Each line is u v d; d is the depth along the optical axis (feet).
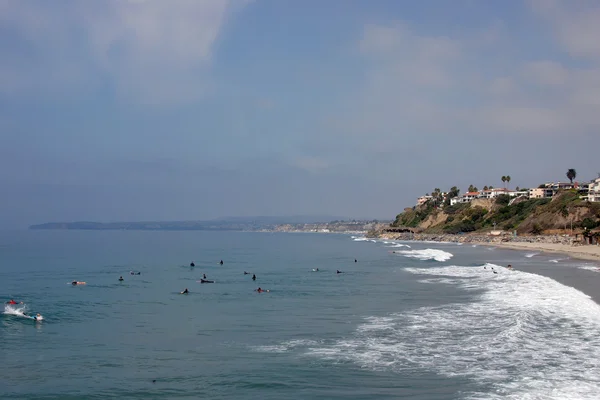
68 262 346.54
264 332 112.98
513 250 450.71
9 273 266.98
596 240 445.37
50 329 119.65
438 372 81.92
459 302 147.23
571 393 71.87
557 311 124.67
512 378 78.33
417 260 341.82
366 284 201.67
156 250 522.06
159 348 100.42
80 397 74.59
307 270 274.98
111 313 141.18
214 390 76.43
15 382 81.10
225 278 236.63
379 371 83.20
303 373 82.99
